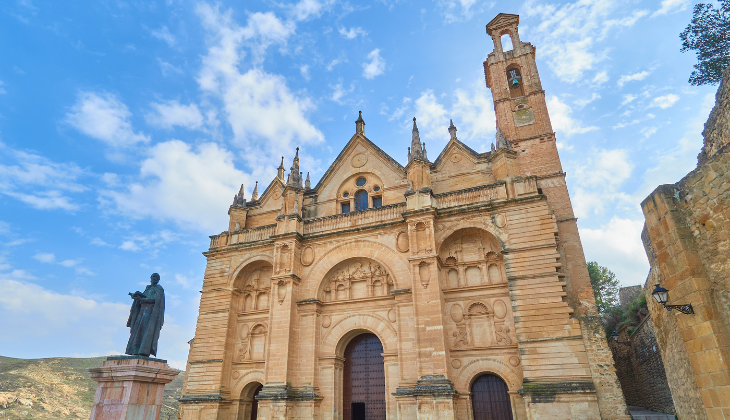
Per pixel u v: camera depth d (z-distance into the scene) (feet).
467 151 117.60
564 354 83.10
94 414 51.60
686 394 52.70
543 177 113.29
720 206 39.86
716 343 38.17
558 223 107.04
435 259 97.50
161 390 56.34
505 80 133.28
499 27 145.18
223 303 118.83
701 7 105.29
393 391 96.48
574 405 78.54
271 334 106.11
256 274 124.16
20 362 274.16
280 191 138.21
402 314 99.14
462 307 98.84
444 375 87.45
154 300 59.77
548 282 89.40
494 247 102.01
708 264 40.83
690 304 41.29
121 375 52.70
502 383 92.38
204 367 112.57
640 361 130.82
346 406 104.27
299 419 97.66
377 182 125.18
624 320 157.48
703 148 61.62
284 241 115.34
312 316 107.96
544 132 119.75
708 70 104.53
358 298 107.65
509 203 99.14
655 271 56.85
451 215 103.86
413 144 114.93
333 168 131.23
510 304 95.50
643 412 118.42
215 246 128.77
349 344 110.42
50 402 212.43
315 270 113.50
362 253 110.11
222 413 107.24
